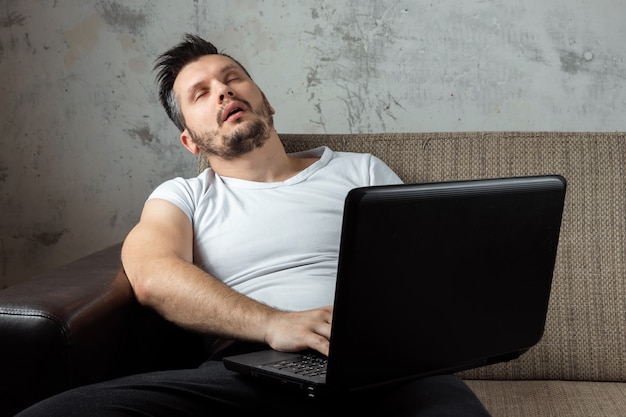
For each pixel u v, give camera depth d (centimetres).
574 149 175
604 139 175
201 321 146
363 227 104
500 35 258
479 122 262
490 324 121
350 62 264
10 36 271
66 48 270
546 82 258
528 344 128
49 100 272
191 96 182
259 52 266
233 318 143
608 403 148
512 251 119
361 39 262
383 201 104
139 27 268
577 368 165
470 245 113
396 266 108
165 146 272
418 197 107
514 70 259
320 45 264
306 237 168
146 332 154
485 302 118
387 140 186
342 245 104
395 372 113
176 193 173
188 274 150
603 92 257
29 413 115
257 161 178
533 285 124
